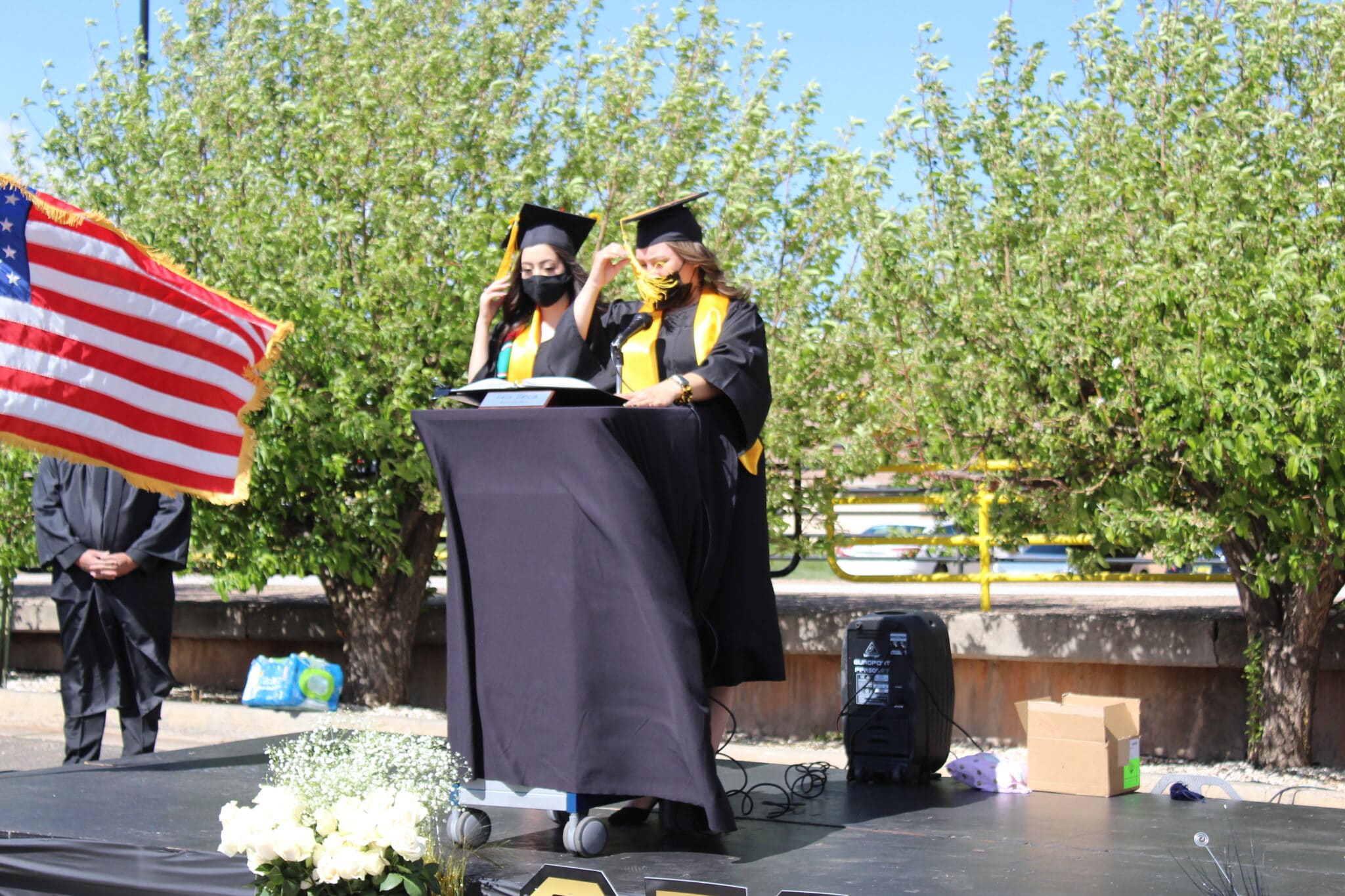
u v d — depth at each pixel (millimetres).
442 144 9016
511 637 3809
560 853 3846
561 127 9359
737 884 3463
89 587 6656
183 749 5645
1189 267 6402
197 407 5828
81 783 4883
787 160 8852
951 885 3416
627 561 3656
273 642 10680
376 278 8625
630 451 3697
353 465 9266
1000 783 4883
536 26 9602
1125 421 7023
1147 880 3457
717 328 4141
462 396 4055
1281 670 7371
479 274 8438
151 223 8766
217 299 5922
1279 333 6336
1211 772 7312
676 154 9016
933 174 7590
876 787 4992
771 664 4195
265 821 3389
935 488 8289
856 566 15000
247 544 9078
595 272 4180
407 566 9391
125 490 6684
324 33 9758
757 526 4180
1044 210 7441
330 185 9328
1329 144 6723
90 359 5566
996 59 7664
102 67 9945
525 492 3771
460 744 3885
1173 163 7023
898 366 7473
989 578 8969
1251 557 7324
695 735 3596
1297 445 6234
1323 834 4066
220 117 9664
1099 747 4789
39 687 11047
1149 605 9312
